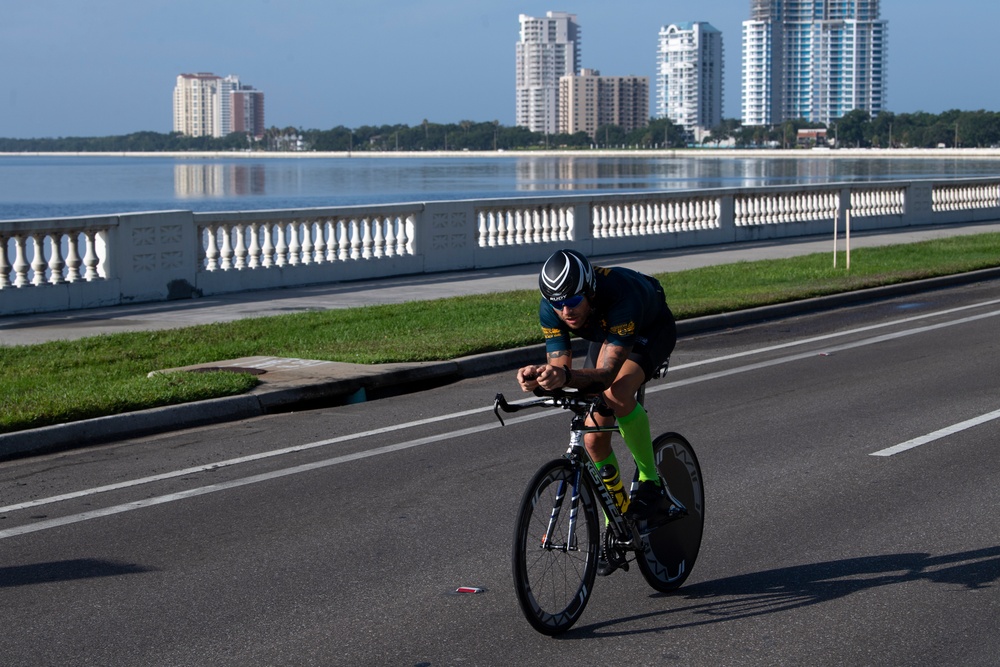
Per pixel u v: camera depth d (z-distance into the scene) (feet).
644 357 17.81
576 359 44.83
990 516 22.85
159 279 60.49
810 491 24.90
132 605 18.81
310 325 48.96
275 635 17.47
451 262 76.18
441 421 32.86
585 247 85.05
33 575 20.35
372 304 58.54
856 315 55.83
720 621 17.79
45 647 17.12
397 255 72.79
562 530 17.19
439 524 23.03
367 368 39.04
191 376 36.37
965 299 61.72
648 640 17.10
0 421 30.14
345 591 19.34
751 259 81.71
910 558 20.45
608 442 18.13
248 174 492.54
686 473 19.65
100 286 57.98
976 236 97.66
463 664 16.30
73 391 34.30
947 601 18.38
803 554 20.81
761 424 31.73
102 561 21.09
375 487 25.88
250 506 24.54
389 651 16.80
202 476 27.14
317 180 395.14
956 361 41.81
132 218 59.06
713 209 95.96
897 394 35.78
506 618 18.06
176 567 20.68
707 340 48.14
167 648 17.02
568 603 17.37
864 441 29.50
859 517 22.94
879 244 93.25
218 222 63.52
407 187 317.22
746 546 21.35
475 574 20.13
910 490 24.85
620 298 17.02
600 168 545.03
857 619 17.70
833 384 37.65
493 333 45.73
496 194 256.11
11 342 45.93
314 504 24.61
